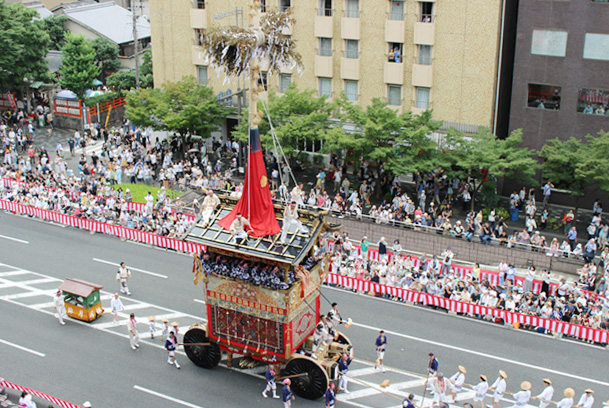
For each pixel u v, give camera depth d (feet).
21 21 230.27
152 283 139.13
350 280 136.87
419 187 168.04
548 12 159.12
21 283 137.69
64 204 170.60
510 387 107.04
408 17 174.91
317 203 165.48
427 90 178.29
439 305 129.80
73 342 118.01
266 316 100.99
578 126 164.14
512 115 169.99
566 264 141.38
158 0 208.74
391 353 115.96
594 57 158.10
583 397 96.27
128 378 108.17
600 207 155.84
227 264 101.60
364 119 165.78
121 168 192.75
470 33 168.35
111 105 241.14
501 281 136.77
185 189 181.27
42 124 234.79
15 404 99.04
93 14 298.15
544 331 122.11
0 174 186.91
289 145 174.40
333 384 98.99
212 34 94.94
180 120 189.67
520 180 158.10
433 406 101.71
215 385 106.83
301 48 190.39
